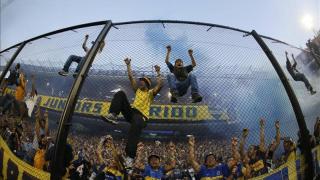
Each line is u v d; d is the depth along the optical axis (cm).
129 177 782
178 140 1014
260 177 810
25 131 924
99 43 766
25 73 1020
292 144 791
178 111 1031
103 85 1038
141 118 691
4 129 920
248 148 874
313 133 856
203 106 991
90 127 1064
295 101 716
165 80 932
